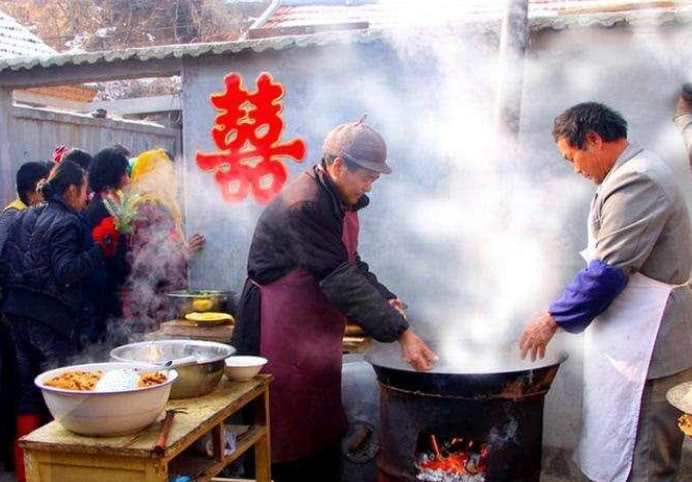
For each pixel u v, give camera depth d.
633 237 2.65
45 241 3.67
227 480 2.99
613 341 2.83
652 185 2.66
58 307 3.74
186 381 2.55
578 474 3.76
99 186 4.10
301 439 3.13
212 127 4.21
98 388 2.23
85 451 2.16
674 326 2.76
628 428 2.81
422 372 2.73
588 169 2.88
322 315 3.07
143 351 2.84
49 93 9.66
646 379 2.77
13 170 4.87
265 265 3.05
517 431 2.77
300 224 2.86
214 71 4.18
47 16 17.00
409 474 2.86
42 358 3.77
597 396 2.91
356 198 2.96
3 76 4.56
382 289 3.36
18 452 3.84
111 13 16.95
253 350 3.15
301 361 3.08
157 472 2.12
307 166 4.09
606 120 2.79
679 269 2.77
